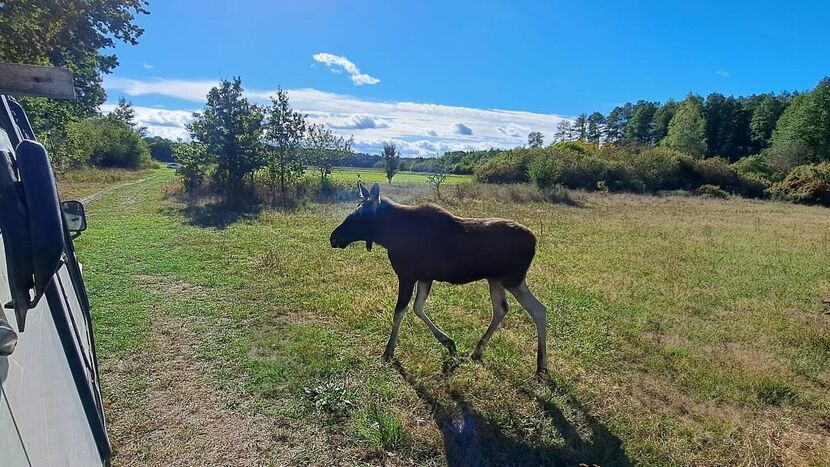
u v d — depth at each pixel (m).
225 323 5.61
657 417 3.94
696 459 3.44
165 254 8.88
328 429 3.61
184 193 18.98
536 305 4.61
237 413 3.78
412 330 5.54
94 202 17.00
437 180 25.05
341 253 9.45
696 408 4.18
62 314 2.01
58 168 23.88
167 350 4.85
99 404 2.62
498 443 3.53
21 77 1.61
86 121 39.00
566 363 4.90
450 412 3.87
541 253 10.34
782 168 38.69
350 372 4.49
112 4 13.30
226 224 12.60
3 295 1.26
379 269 8.28
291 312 6.05
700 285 8.07
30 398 1.34
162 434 3.49
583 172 29.95
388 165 25.92
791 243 12.35
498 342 5.34
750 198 30.02
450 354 4.94
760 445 3.60
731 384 4.57
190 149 18.73
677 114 53.72
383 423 3.62
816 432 3.92
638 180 30.55
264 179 19.28
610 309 6.66
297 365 4.57
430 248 4.55
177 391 4.07
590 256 10.14
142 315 5.78
